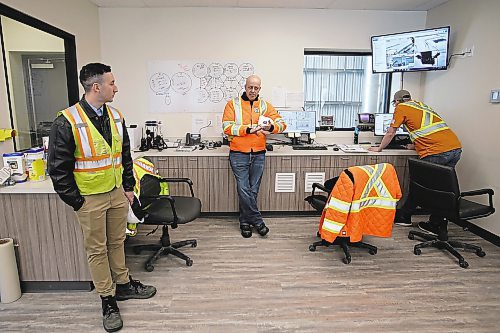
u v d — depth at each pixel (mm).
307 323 2148
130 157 2305
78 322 2154
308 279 2670
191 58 4203
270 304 2344
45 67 3977
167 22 4129
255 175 3496
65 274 2455
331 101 5281
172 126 4340
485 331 2076
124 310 2266
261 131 3355
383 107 4711
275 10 4148
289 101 4328
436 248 3227
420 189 3084
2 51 2492
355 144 4402
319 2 3910
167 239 2996
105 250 2135
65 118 1875
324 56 4695
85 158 1944
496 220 3344
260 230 3506
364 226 2818
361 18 4242
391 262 2957
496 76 3299
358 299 2406
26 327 2102
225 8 4117
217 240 3404
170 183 3873
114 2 3908
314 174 3920
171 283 2604
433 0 3879
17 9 2602
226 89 4281
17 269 2393
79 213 2023
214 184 3883
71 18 3469
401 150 4004
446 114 4020
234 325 2123
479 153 3535
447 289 2539
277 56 4242
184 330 2076
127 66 4203
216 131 4355
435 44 3742
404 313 2252
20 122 4043
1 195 2307
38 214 2352
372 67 4207
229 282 2619
